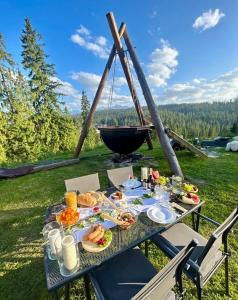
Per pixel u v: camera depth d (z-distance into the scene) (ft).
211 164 20.03
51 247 4.49
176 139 22.39
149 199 7.08
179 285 4.79
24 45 50.21
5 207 13.35
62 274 3.95
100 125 21.80
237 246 8.01
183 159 22.33
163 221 5.63
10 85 32.83
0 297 6.42
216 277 6.65
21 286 6.81
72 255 3.96
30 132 32.96
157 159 22.66
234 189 13.55
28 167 21.74
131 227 5.47
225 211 10.77
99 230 4.97
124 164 21.25
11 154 30.96
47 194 15.15
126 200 7.07
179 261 3.87
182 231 6.86
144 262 5.59
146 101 16.94
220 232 4.44
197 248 5.97
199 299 5.04
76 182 9.00
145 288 3.02
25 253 8.51
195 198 6.79
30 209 12.86
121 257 5.77
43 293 6.48
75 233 5.24
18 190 16.44
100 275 5.16
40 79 49.67
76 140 47.26
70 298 6.22
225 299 5.91
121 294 4.63
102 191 7.98
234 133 58.54
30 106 34.99
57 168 22.36
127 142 19.61
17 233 10.06
